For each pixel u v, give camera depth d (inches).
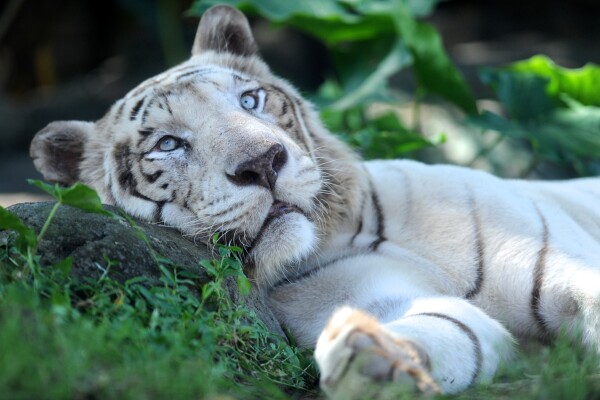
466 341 242.2
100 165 320.5
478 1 1033.5
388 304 279.7
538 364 246.8
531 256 292.5
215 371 210.5
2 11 994.1
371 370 198.1
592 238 317.1
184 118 299.7
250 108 315.6
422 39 500.1
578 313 281.0
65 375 181.8
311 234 288.4
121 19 1082.1
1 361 175.9
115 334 203.5
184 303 240.8
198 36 356.5
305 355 274.7
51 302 217.9
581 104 544.1
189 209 292.2
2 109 927.7
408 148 459.5
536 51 897.5
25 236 235.1
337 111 532.4
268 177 281.6
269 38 978.7
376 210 318.0
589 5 982.4
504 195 311.1
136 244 252.8
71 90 987.9
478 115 496.4
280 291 303.0
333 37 587.5
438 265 302.7
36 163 335.3
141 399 186.5
